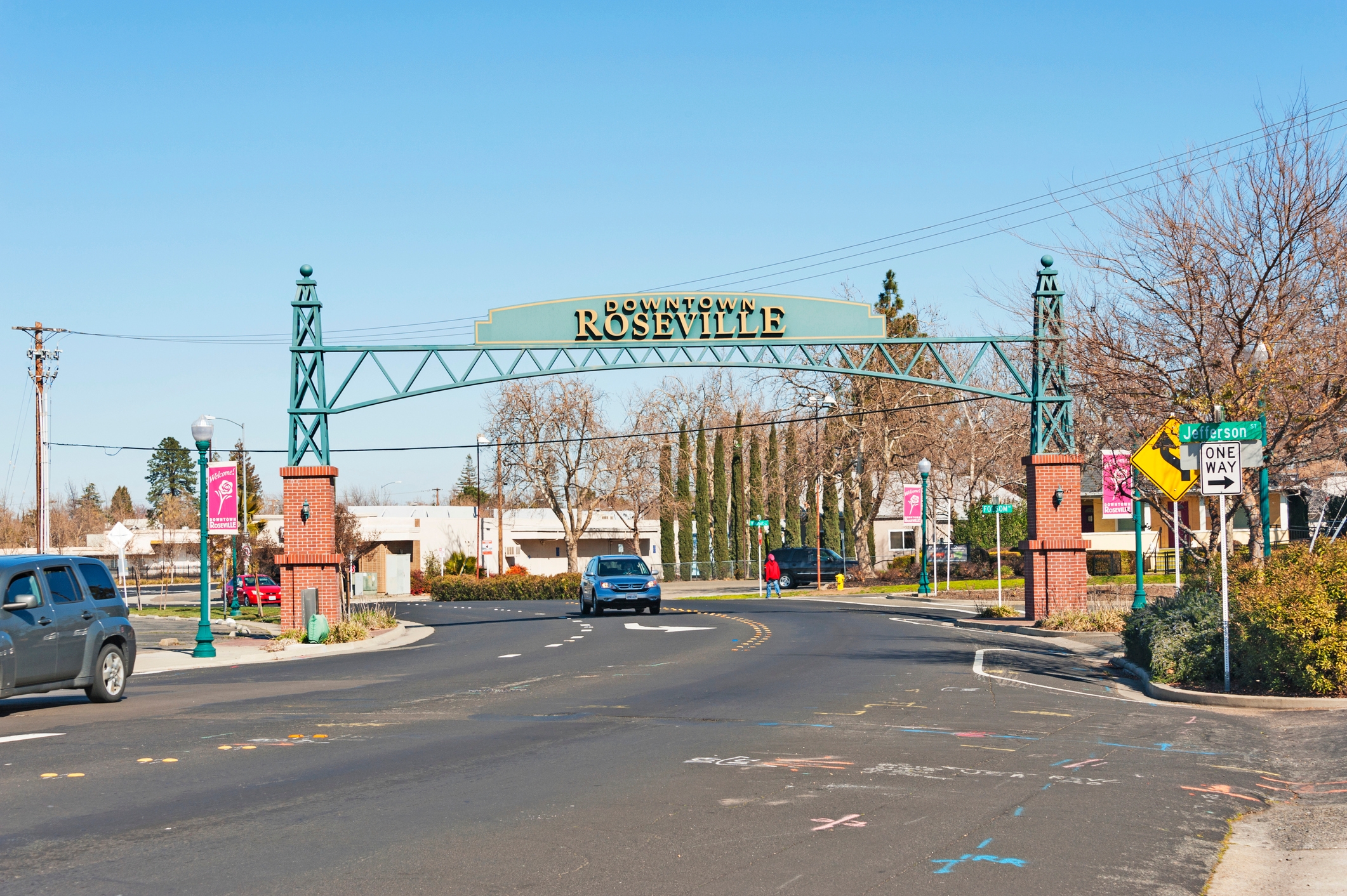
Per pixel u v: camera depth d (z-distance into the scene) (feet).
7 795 29.53
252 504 207.00
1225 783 31.09
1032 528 99.09
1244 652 48.83
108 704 50.60
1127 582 147.54
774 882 21.35
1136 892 20.95
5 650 44.21
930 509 200.85
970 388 98.22
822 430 201.77
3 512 404.98
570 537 239.50
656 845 24.08
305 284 97.50
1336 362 62.85
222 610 176.04
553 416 232.32
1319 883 21.83
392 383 96.94
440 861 22.81
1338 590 46.55
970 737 38.60
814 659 67.92
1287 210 64.08
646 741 37.91
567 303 95.86
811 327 96.99
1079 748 36.37
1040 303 98.53
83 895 20.61
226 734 40.29
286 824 26.13
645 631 95.66
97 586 51.67
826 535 236.63
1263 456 58.65
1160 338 69.67
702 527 258.57
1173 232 67.41
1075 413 101.65
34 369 153.28
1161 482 62.23
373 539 241.14
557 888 20.98
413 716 45.14
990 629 94.43
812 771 32.30
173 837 24.90
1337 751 35.53
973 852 23.57
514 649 80.89
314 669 70.79
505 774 32.14
